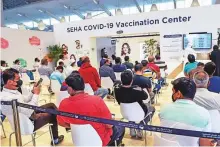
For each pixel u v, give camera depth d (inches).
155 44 432.1
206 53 333.7
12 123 103.9
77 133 80.6
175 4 555.2
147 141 128.3
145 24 375.2
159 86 219.5
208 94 85.3
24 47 412.8
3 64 284.5
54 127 125.2
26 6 527.5
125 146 122.2
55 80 200.4
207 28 332.8
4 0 477.1
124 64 254.8
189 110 66.1
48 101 241.3
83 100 82.3
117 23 398.3
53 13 609.9
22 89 162.7
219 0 439.2
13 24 720.3
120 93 114.7
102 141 84.4
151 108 133.6
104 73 211.6
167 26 359.3
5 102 99.6
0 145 129.4
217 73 208.1
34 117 107.9
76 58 445.7
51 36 466.6
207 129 67.2
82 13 624.1
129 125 75.9
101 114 83.1
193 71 122.6
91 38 433.7
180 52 352.8
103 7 555.2
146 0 524.1
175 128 66.1
